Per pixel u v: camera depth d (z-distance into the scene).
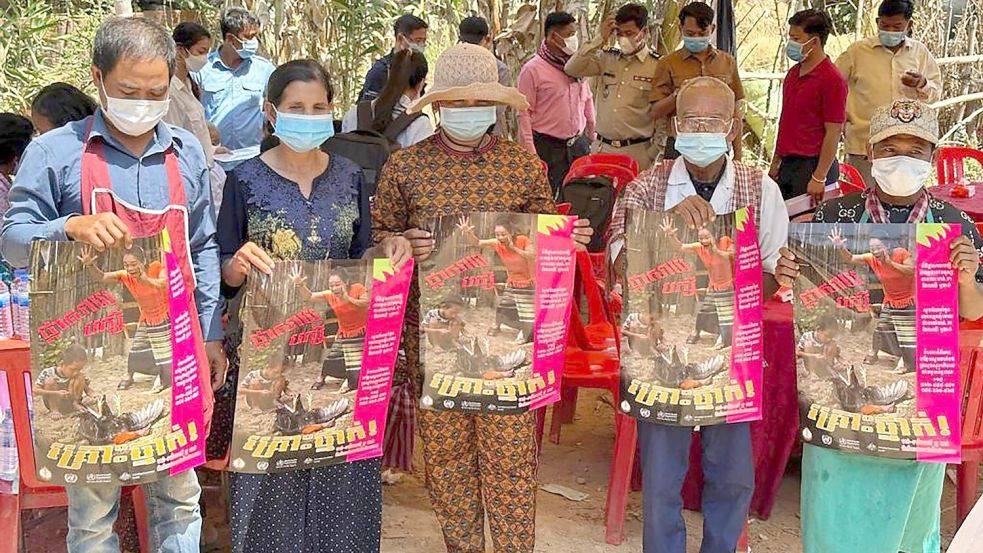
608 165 5.41
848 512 3.11
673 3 7.66
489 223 3.07
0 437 2.96
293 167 3.01
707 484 3.29
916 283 2.91
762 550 3.84
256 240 2.95
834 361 2.99
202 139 5.30
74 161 2.57
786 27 10.27
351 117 5.55
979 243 3.05
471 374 3.13
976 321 3.62
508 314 3.12
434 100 3.02
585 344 4.29
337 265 2.89
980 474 4.45
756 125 10.07
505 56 8.34
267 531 3.05
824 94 6.18
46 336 2.50
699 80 3.07
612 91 7.31
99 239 2.42
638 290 3.07
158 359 2.63
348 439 3.00
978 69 10.34
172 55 2.54
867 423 2.97
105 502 2.75
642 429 3.23
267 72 6.65
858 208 3.11
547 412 5.38
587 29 7.73
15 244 2.50
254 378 2.85
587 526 3.99
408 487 4.36
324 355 2.93
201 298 2.86
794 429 3.94
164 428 2.67
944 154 6.68
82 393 2.56
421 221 3.16
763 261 3.20
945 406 2.93
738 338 3.09
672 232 3.04
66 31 10.83
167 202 2.67
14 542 3.01
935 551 3.27
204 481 4.08
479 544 3.45
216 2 9.73
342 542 3.16
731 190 3.17
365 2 8.84
